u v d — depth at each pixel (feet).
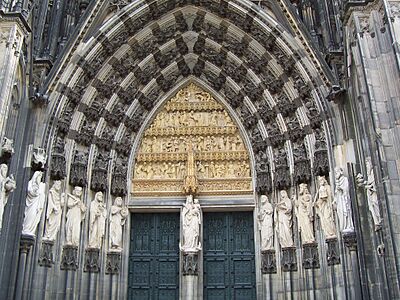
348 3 58.23
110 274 74.79
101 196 76.54
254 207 80.53
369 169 57.11
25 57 66.64
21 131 66.90
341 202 65.00
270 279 73.72
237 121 86.22
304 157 74.74
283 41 76.79
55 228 69.10
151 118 87.40
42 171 69.15
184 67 89.15
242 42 82.99
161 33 84.94
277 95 80.64
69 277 68.95
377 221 55.42
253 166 82.53
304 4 79.36
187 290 74.64
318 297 67.56
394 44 51.93
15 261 61.67
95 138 78.74
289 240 73.15
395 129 51.19
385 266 51.37
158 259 79.66
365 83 54.80
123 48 82.02
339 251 65.36
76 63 75.66
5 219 61.87
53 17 77.82
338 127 69.92
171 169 84.69
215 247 80.33
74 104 76.48
